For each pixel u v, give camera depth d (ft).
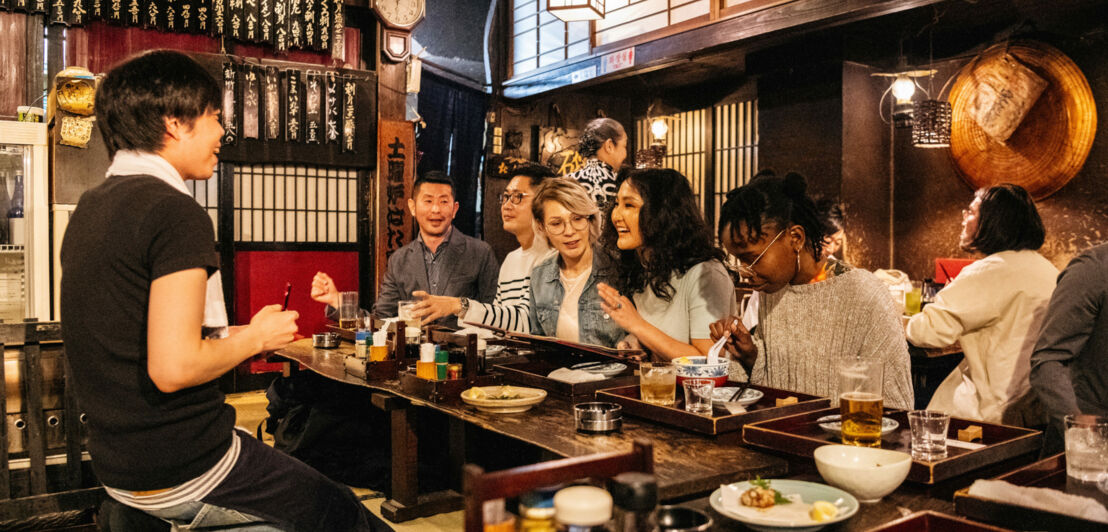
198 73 6.09
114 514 6.62
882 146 22.95
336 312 14.99
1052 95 19.72
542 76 28.17
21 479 9.87
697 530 4.02
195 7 21.50
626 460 3.98
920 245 22.77
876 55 22.22
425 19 26.84
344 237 23.90
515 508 5.72
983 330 9.69
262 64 22.21
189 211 5.71
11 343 9.70
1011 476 4.96
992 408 9.50
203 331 6.14
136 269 5.58
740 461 5.75
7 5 19.62
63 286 5.83
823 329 7.65
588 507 3.59
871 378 5.74
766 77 23.39
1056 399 6.98
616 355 8.71
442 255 16.53
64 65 20.36
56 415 10.14
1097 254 7.06
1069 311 7.04
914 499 4.92
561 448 6.17
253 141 22.17
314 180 23.43
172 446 5.78
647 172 8.92
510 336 9.82
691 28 23.11
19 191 16.57
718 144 26.99
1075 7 19.19
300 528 6.63
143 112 5.85
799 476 5.51
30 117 18.31
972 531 4.09
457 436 11.47
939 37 22.03
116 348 5.61
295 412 14.12
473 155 29.66
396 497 11.21
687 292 8.78
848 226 21.72
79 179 17.25
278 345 6.20
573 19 17.83
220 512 6.20
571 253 9.97
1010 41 20.43
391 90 24.58
